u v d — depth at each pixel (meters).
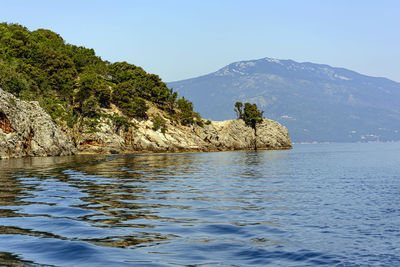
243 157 105.69
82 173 43.47
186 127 163.00
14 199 22.94
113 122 132.38
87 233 14.45
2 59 122.19
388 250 12.67
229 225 16.45
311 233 15.12
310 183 37.03
